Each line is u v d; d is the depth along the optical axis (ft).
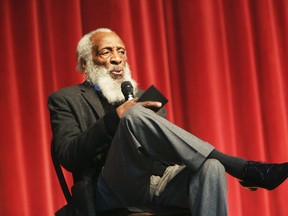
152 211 11.46
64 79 18.26
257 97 19.52
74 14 18.39
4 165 17.51
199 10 19.35
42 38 18.39
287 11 19.98
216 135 18.90
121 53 13.73
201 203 10.41
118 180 11.12
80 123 12.67
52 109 12.96
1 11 18.04
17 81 17.95
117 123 11.36
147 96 11.56
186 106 19.10
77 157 11.76
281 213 18.99
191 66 19.16
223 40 19.47
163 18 19.16
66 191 12.19
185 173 11.32
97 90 13.41
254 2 19.99
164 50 18.99
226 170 10.74
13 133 17.63
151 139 10.68
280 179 10.45
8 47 17.94
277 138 19.43
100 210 11.72
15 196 17.43
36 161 17.70
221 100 19.19
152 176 11.92
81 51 13.78
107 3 18.67
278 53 19.85
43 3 18.47
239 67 19.57
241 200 18.90
